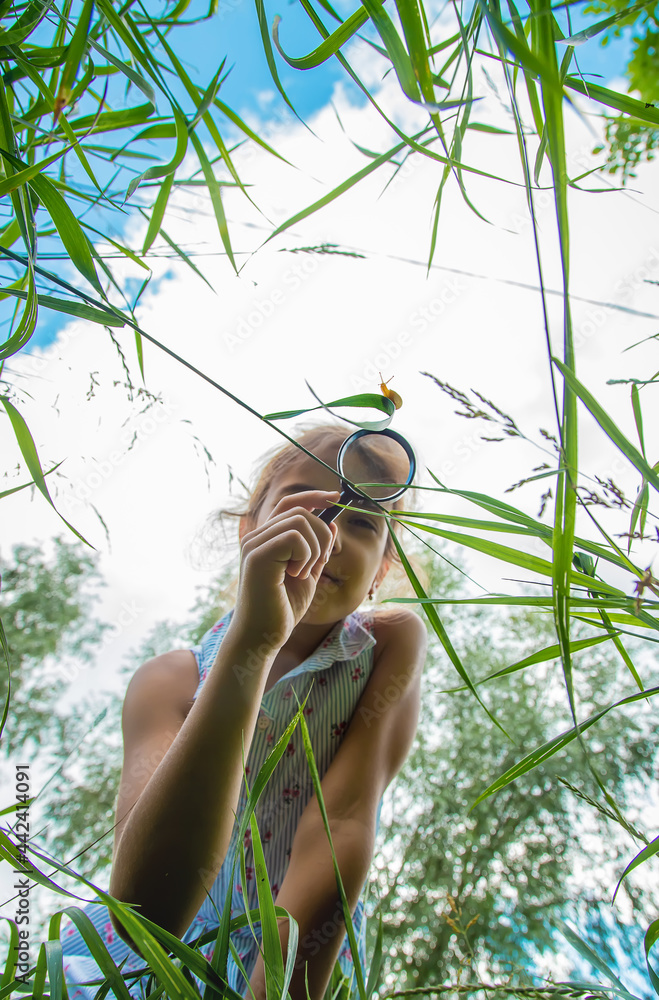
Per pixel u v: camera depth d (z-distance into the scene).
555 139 0.31
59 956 0.42
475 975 0.66
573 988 0.49
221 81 0.48
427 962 2.47
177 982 0.40
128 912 0.40
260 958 0.67
